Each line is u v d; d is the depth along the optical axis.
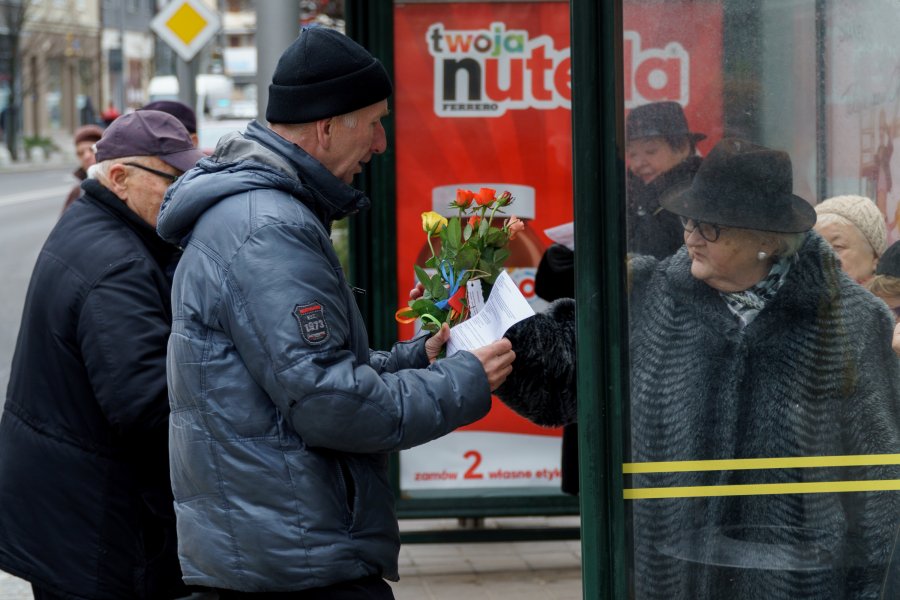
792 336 8.52
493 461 17.39
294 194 8.20
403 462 17.30
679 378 8.52
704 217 8.43
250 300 7.80
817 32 8.44
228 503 7.93
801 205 8.50
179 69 28.69
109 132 10.95
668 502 8.56
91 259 10.48
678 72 8.37
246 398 7.93
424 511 17.20
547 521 19.84
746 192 8.46
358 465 8.12
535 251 17.30
